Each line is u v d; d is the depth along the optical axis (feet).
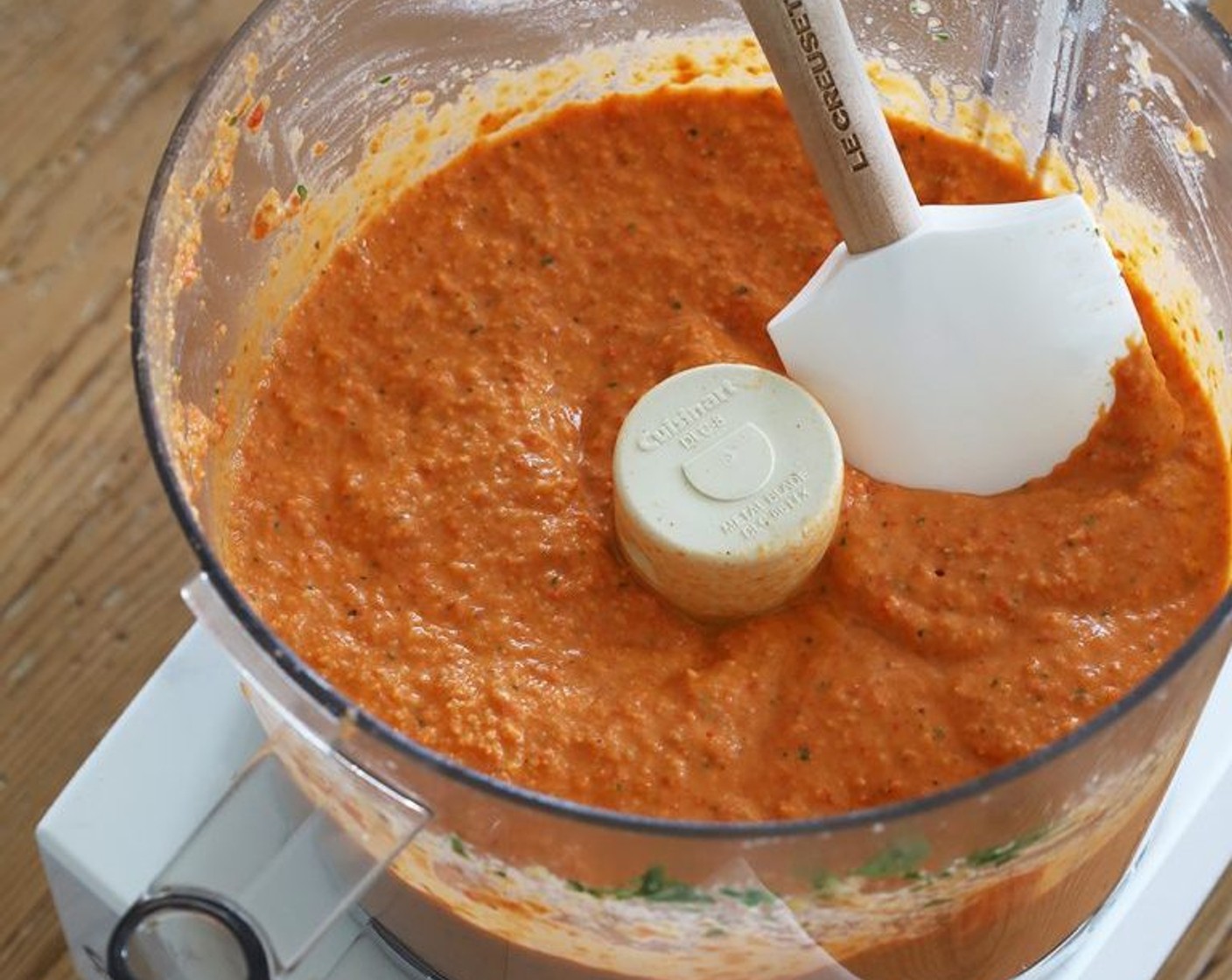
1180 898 1.46
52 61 1.87
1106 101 1.48
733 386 1.34
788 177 1.54
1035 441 1.39
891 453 1.39
